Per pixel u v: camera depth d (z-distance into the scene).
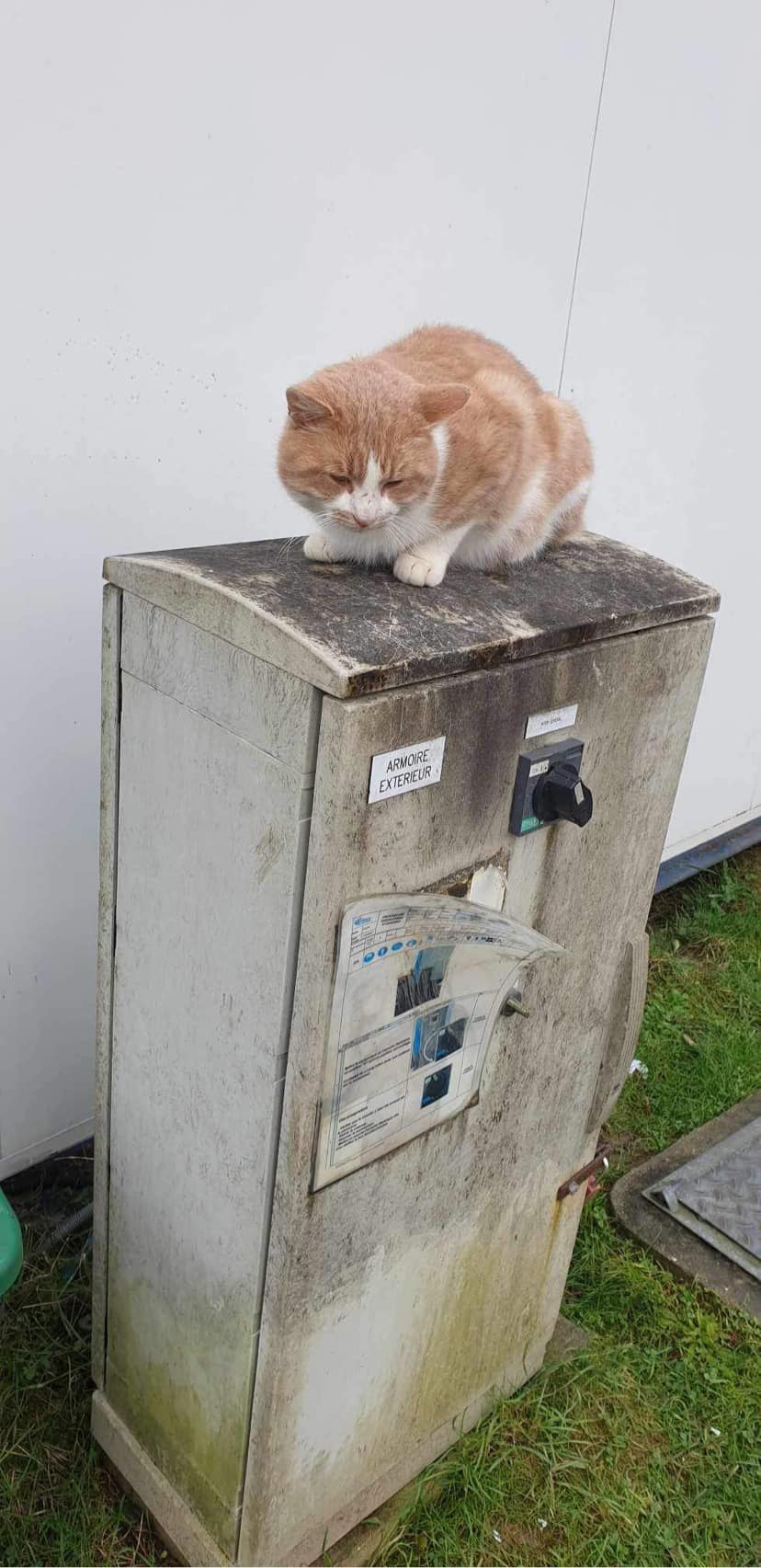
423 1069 1.41
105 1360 1.79
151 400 1.79
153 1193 1.57
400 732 1.14
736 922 3.55
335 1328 1.49
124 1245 1.66
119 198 1.62
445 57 1.93
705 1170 2.57
